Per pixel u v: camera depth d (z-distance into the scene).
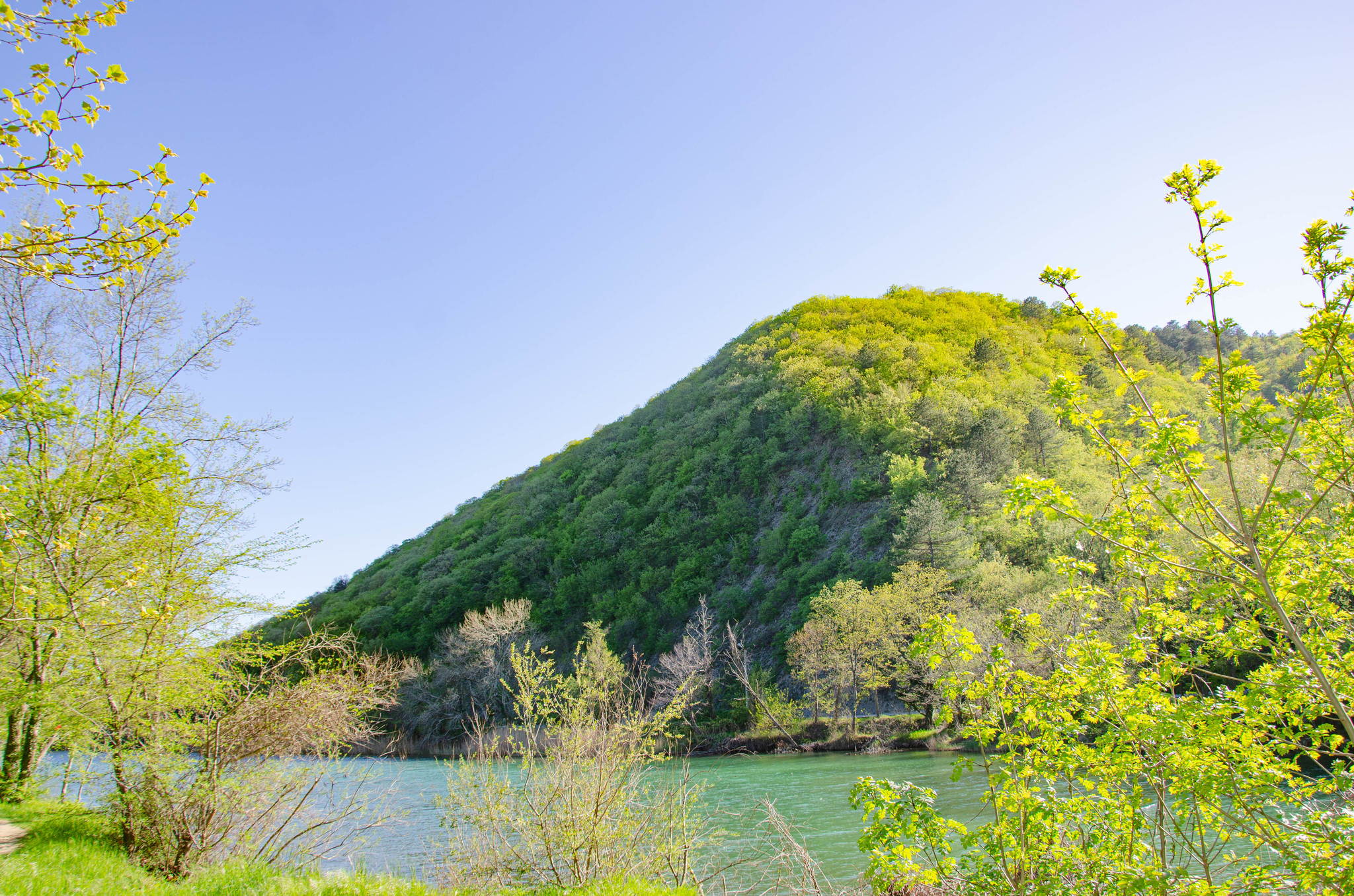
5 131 5.02
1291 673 4.86
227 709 8.88
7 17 4.72
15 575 8.43
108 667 8.80
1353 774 4.55
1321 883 4.60
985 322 117.25
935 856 5.83
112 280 5.77
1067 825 5.65
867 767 27.67
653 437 102.94
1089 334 5.55
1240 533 4.87
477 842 8.01
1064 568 6.29
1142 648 5.86
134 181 5.62
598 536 77.00
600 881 7.29
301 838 9.33
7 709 9.30
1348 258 4.51
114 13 5.08
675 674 42.28
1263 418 4.85
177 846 8.27
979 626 33.16
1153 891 4.89
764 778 25.22
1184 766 5.12
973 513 55.03
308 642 9.42
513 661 8.87
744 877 9.36
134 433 9.84
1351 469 4.69
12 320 10.55
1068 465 57.97
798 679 46.84
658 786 8.62
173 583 9.05
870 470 70.50
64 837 8.11
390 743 10.53
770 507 76.00
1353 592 5.49
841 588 44.50
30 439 9.59
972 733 6.21
